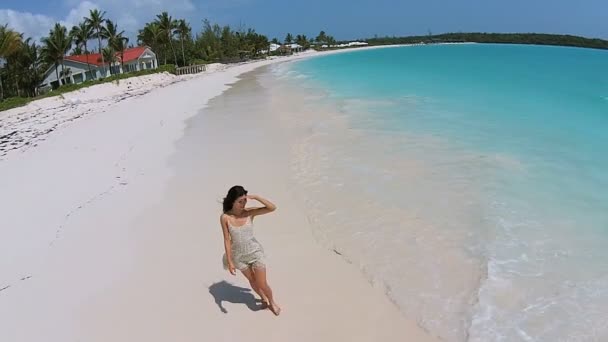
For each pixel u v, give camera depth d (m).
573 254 7.14
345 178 11.03
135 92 40.47
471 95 22.41
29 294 6.95
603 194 9.16
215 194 10.62
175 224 9.09
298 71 51.75
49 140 18.80
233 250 5.66
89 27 56.59
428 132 14.77
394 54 86.25
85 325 6.16
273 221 9.05
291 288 6.77
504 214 8.55
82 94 39.03
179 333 5.92
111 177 12.46
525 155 11.85
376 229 8.42
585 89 23.45
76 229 9.12
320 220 8.96
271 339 5.74
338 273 7.11
